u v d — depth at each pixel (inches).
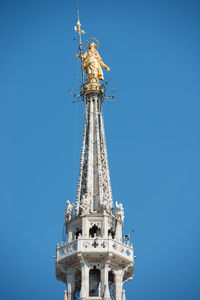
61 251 4515.3
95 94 5408.5
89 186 4795.8
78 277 4488.2
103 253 4367.6
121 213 4699.8
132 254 4527.6
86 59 5644.7
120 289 4372.5
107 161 5017.2
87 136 5187.0
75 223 4606.3
